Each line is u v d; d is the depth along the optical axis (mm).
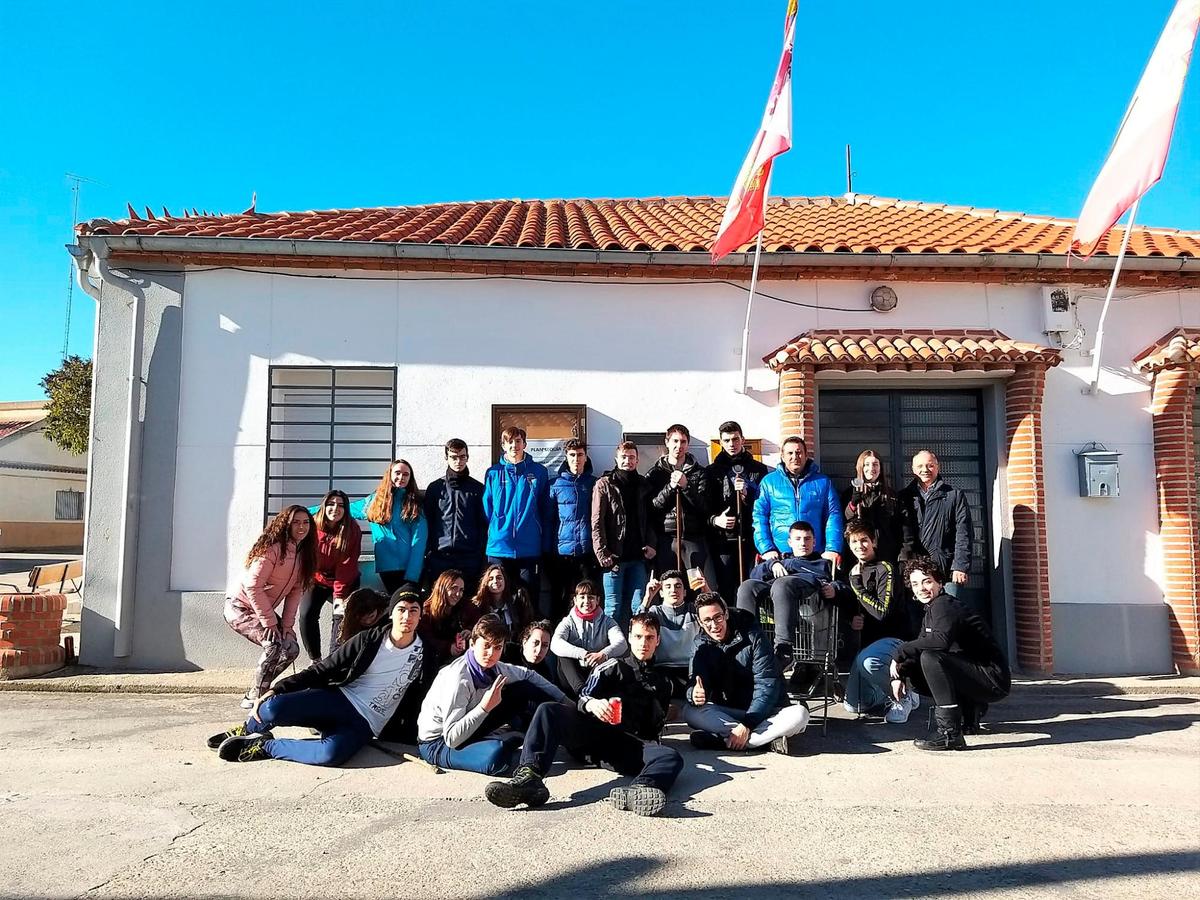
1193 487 7434
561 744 4418
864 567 6102
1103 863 3373
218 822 3770
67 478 28547
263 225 8188
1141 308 7828
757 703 5086
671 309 7750
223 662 7109
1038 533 7293
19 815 3822
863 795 4250
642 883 3168
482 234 8125
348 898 3016
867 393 7949
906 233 8867
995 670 5242
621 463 6477
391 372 7637
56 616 7055
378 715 4859
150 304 7430
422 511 6438
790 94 6746
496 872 3258
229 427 7402
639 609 6059
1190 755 4977
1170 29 6617
